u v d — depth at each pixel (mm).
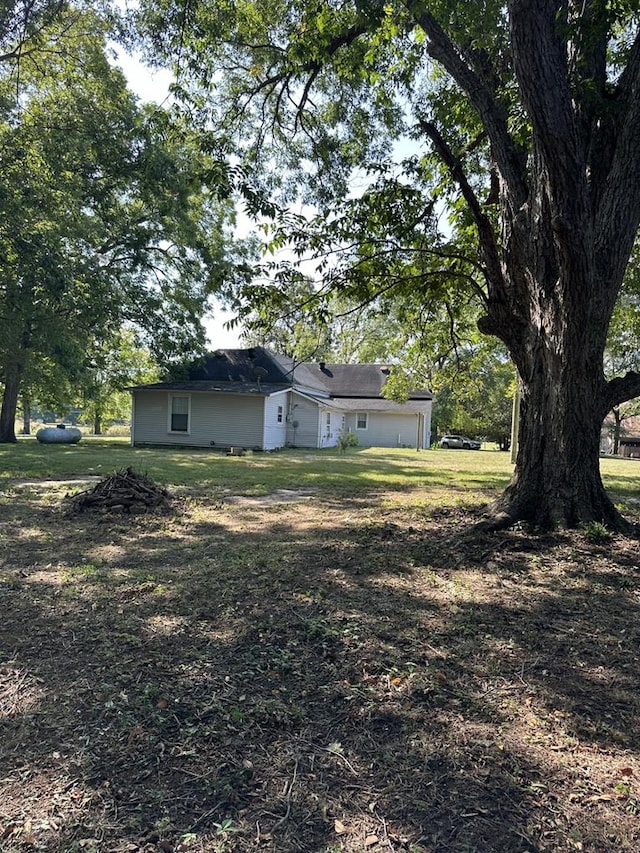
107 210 19000
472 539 5707
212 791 1986
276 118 9562
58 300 15180
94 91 14898
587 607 3984
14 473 11547
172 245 21609
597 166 5660
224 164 6672
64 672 2875
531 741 2357
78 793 1953
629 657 3207
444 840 1780
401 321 9969
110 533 6227
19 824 1794
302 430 23953
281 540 5977
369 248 7117
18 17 11117
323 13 6355
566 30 4617
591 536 5605
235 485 10555
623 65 6102
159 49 8203
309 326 7727
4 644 3217
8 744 2244
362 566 4902
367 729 2414
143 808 1889
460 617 3752
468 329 10742
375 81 7688
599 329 5812
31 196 13281
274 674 2885
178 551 5473
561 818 1896
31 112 13930
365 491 10281
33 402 30359
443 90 7457
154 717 2451
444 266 7891
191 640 3293
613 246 5605
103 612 3738
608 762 2227
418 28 6578
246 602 3934
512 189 6098
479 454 25531
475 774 2123
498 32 5863
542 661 3135
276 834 1788
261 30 8305
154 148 16312
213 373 24109
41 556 5234
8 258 13562
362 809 1918
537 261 5906
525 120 6168
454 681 2871
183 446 21516
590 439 6051
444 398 36438
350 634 3395
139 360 24672
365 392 30891
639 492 11164
